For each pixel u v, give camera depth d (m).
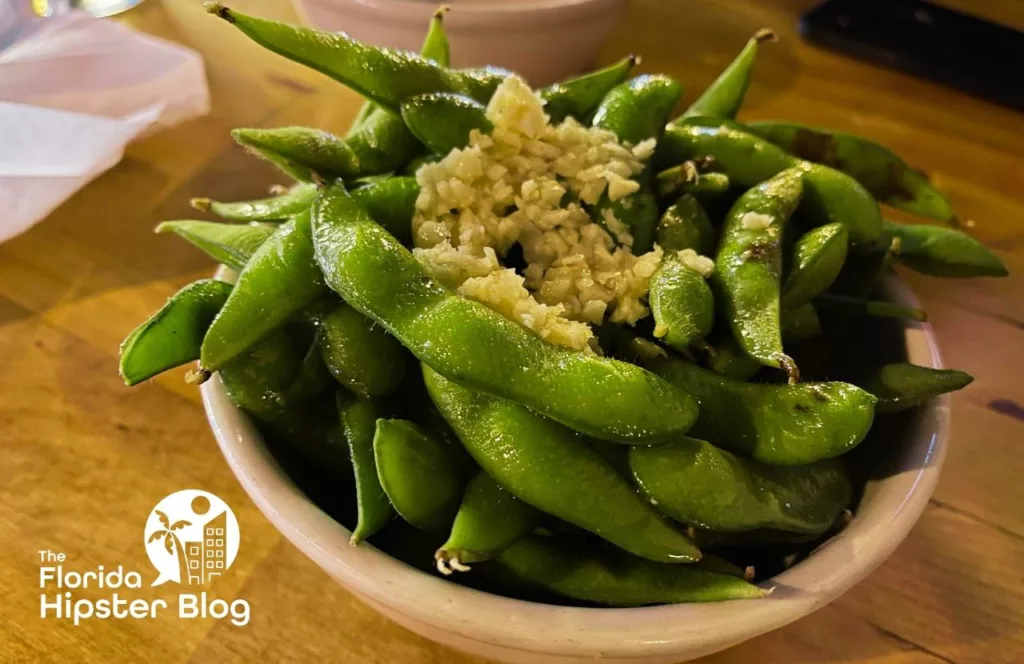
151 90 0.29
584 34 0.29
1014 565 0.18
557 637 0.12
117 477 0.20
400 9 0.27
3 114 0.26
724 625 0.12
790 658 0.17
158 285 0.24
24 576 0.18
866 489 0.15
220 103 0.31
